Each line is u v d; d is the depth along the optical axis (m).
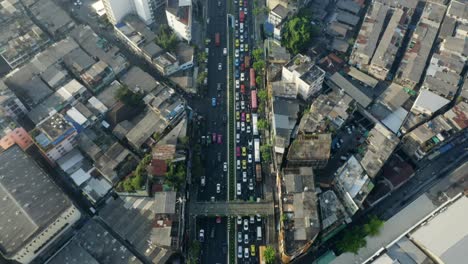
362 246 198.50
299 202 190.12
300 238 180.62
